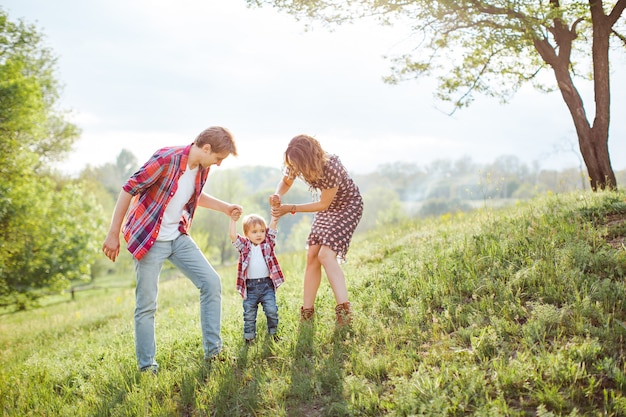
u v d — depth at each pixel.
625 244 4.52
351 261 7.53
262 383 3.59
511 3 7.95
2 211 16.92
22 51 20.23
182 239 4.38
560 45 9.08
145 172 4.00
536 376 2.93
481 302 4.03
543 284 4.13
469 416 2.76
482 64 9.85
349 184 4.50
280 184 4.64
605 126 8.59
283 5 8.02
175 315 7.32
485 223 6.60
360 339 3.99
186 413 3.57
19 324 14.43
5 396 4.40
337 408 3.08
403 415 2.92
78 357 5.81
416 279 4.90
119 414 3.62
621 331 3.20
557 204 6.68
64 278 21.83
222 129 4.34
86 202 23.89
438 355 3.43
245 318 4.57
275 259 4.71
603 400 2.71
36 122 18.12
